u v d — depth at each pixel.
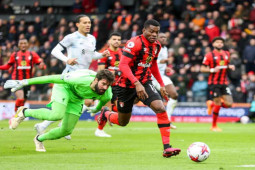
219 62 22.08
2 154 11.76
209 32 31.23
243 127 25.12
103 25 35.50
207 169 9.34
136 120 31.80
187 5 34.12
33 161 10.40
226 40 30.55
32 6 41.78
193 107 30.55
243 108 29.75
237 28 31.42
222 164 10.16
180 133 20.22
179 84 30.20
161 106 11.17
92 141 15.83
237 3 34.12
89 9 39.16
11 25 38.97
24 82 11.38
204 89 30.03
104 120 14.49
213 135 19.11
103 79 10.81
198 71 30.20
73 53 15.92
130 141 16.00
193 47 30.84
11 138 16.55
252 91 29.66
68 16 39.03
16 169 9.16
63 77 11.33
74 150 12.91
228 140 16.75
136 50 11.34
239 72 29.56
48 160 10.59
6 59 36.69
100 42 35.38
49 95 32.78
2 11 41.62
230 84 29.95
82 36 15.98
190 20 33.69
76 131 20.67
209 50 29.88
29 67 23.50
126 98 12.15
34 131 20.08
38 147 12.51
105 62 18.88
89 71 11.43
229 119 30.17
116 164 10.02
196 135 19.05
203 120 30.27
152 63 12.01
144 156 11.54
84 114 32.09
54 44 35.41
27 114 11.77
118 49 18.92
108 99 11.86
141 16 34.50
